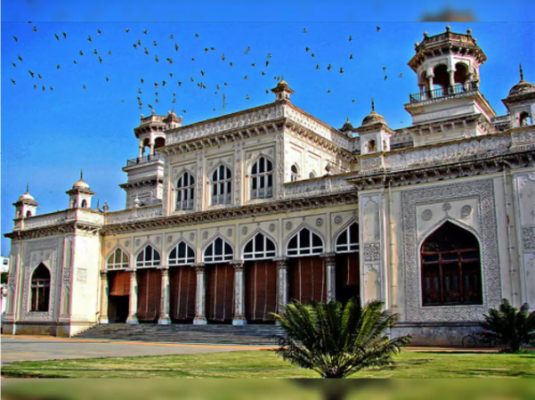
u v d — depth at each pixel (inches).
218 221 1003.9
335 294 852.0
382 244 739.4
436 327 690.8
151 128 1435.8
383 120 793.6
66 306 1122.7
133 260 1125.7
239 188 981.2
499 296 655.8
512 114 698.8
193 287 1030.4
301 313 338.3
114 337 1019.9
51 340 947.3
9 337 1085.8
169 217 1059.9
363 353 329.7
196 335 902.4
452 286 692.7
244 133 986.7
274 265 935.0
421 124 891.4
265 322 932.0
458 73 976.9
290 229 912.3
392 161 756.0
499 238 666.8
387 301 723.4
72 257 1136.2
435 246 713.6
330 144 1053.2
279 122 941.2
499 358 482.3
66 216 1165.1
